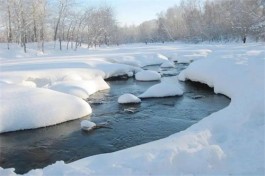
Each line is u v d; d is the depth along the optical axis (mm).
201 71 19000
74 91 16000
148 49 46750
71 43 44656
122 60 29422
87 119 12625
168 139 7277
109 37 69125
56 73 19391
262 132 7109
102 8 63781
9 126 11133
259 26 41406
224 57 19484
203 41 73500
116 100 15906
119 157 6234
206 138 7105
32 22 41250
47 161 8812
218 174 5391
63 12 47094
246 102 9594
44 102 12273
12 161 8859
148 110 13914
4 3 39875
